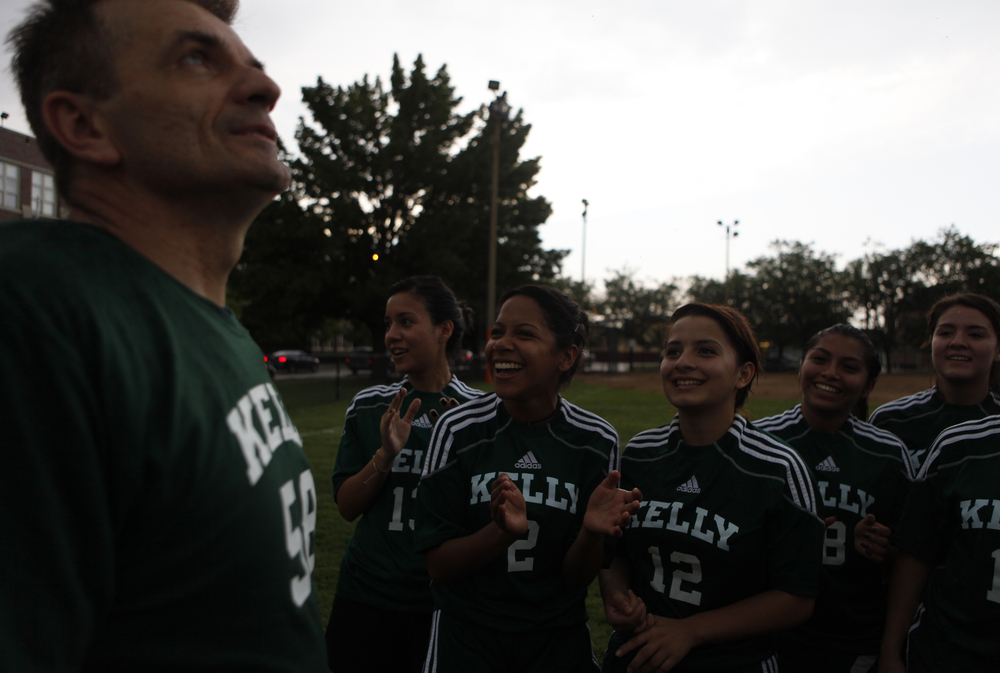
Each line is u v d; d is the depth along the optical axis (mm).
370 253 26484
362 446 2535
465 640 1778
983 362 2625
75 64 852
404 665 2297
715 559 1728
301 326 30875
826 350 2426
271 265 25078
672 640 1630
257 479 852
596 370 36594
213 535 771
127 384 696
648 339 51656
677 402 1854
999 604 1637
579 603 1867
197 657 752
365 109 26656
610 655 1887
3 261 668
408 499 2365
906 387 23094
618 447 1990
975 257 38812
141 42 858
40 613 599
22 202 27469
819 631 2232
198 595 754
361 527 2410
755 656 1732
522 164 27953
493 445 1914
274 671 827
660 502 1855
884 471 2334
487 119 28000
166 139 859
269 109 975
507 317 1884
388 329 2660
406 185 26703
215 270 1007
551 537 1814
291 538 915
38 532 604
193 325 851
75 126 863
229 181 907
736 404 2055
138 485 702
